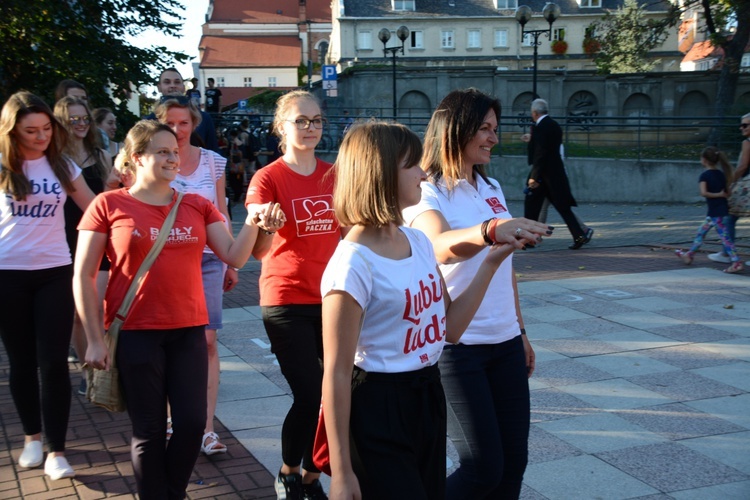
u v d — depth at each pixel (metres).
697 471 4.07
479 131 2.98
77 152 5.17
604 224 14.57
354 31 62.03
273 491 3.91
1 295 3.91
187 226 3.39
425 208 2.92
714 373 5.65
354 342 2.29
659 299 7.98
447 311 2.69
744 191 9.05
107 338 3.30
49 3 16.48
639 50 30.31
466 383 2.87
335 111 29.62
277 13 88.50
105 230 3.35
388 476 2.32
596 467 4.14
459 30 62.62
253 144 19.39
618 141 20.62
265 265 3.63
